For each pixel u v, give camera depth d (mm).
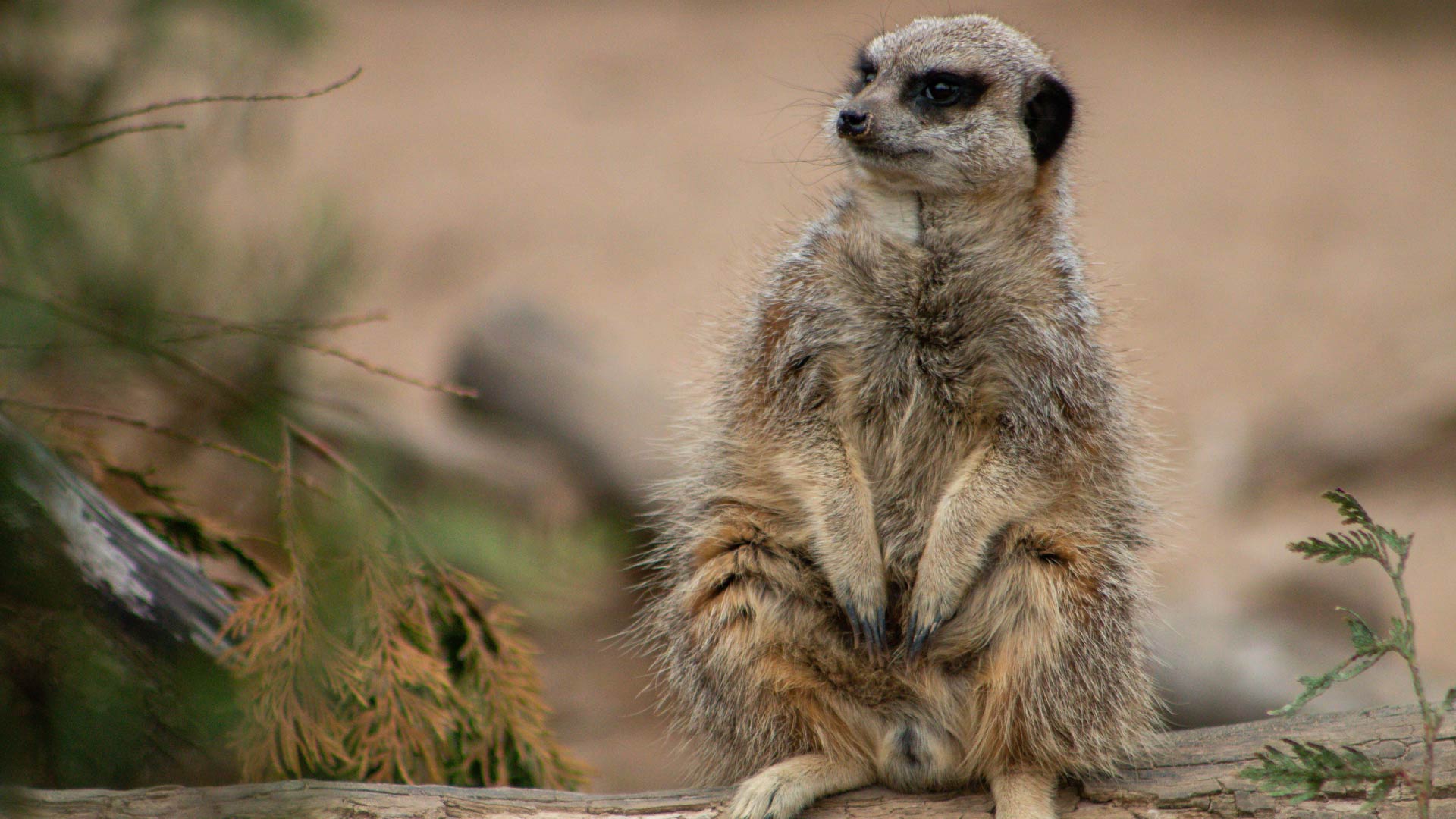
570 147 35719
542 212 30906
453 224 29812
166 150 6926
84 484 7117
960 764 6887
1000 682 6727
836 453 7406
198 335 6508
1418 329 22922
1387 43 42188
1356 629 5613
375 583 7570
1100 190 31500
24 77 6301
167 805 5949
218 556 8641
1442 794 6121
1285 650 12500
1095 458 7340
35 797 5832
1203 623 12586
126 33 6441
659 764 12531
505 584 8297
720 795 6648
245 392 7160
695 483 8039
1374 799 5492
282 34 6668
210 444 7301
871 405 7648
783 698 6895
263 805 6055
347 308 9320
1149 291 26016
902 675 6926
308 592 7078
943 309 7520
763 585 7156
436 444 15914
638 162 34594
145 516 8352
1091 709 6742
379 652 7453
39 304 5793
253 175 8125
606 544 11789
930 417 7582
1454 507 17828
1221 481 18609
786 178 33000
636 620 9102
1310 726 6766
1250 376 22062
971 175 7715
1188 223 29516
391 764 7461
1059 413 7266
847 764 6852
